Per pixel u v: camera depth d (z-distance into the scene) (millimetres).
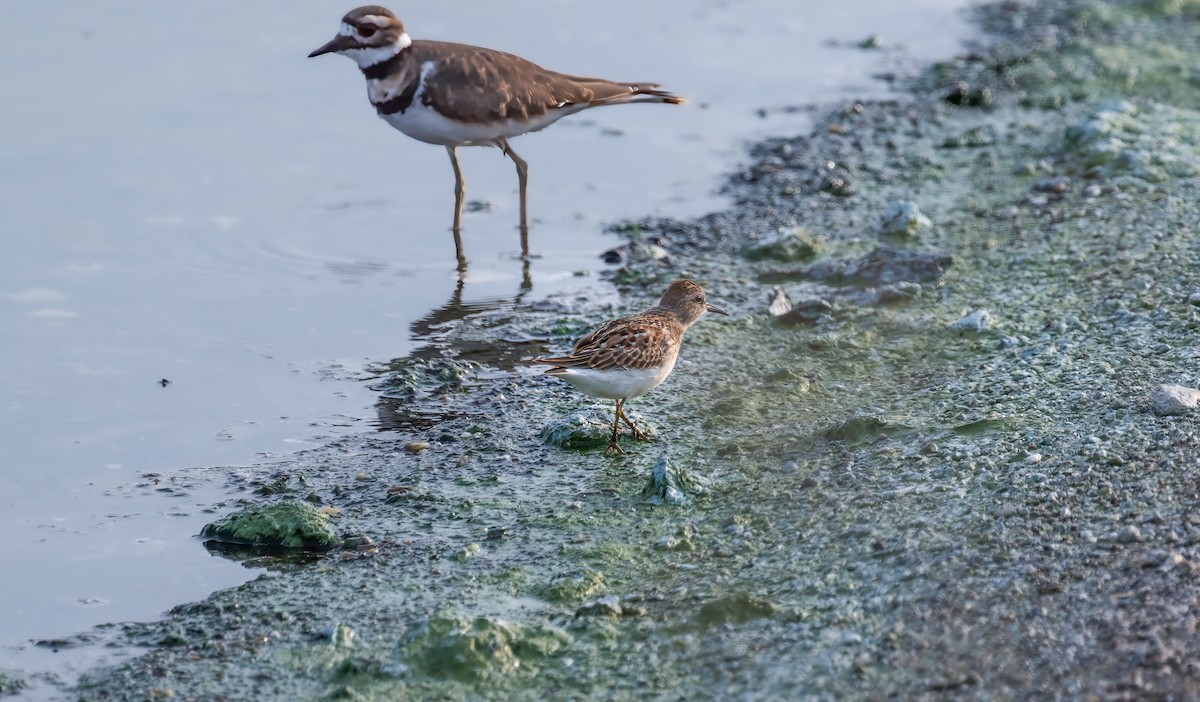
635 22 23172
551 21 22906
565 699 8078
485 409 12367
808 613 8633
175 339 13922
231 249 16016
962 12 23797
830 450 10961
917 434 10922
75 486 11125
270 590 9523
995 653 7957
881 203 16656
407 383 12867
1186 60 20281
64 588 9648
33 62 20734
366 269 15602
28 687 8461
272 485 11039
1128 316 12688
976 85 20000
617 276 15273
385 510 10586
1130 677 7559
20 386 12891
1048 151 17578
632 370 10859
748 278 15039
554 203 17359
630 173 18234
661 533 10008
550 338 13875
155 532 10383
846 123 19203
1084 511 9359
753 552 9555
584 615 8883
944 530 9359
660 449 11406
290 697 8281
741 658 8250
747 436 11484
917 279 14305
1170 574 8453
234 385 12992
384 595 9383
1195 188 15672
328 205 17234
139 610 9367
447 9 23062
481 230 16609
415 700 8156
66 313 14430
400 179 18047
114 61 20969
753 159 18359
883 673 7902
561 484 10906
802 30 23219
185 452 11695
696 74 21297
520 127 15195
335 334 14055
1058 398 11242
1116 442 10250
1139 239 14414
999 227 15445
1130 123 17484
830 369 12664
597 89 15539
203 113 19484
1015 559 8875
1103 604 8273
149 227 16406
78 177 17484
